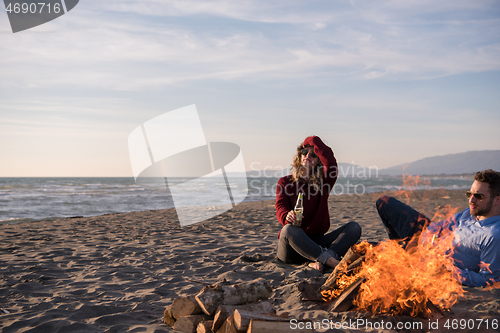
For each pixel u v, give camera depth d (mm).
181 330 1964
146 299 2678
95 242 5609
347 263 2346
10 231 6996
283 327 1646
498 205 2408
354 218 8766
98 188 32844
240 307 1914
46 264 3951
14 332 2018
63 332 2021
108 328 2068
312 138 3525
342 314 2107
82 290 2928
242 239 5891
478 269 2502
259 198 18391
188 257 4332
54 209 14141
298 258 3506
